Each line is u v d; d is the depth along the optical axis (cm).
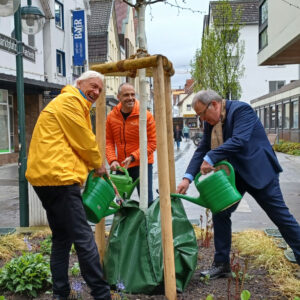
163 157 295
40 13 764
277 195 334
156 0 373
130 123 475
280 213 334
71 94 288
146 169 356
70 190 282
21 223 580
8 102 1791
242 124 327
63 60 2430
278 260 387
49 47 2180
